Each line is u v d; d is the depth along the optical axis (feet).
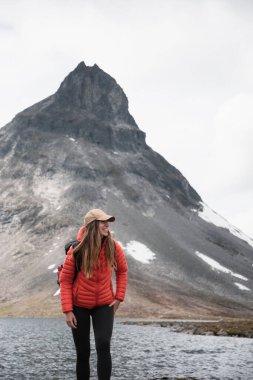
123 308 526.16
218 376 71.05
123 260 33.73
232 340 165.89
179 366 84.74
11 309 530.27
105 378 31.09
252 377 70.33
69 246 33.06
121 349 123.03
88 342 33.27
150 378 68.33
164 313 513.04
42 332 205.16
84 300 32.27
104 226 32.68
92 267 31.78
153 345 137.49
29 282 620.08
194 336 187.73
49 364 87.04
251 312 599.16
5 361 91.15
